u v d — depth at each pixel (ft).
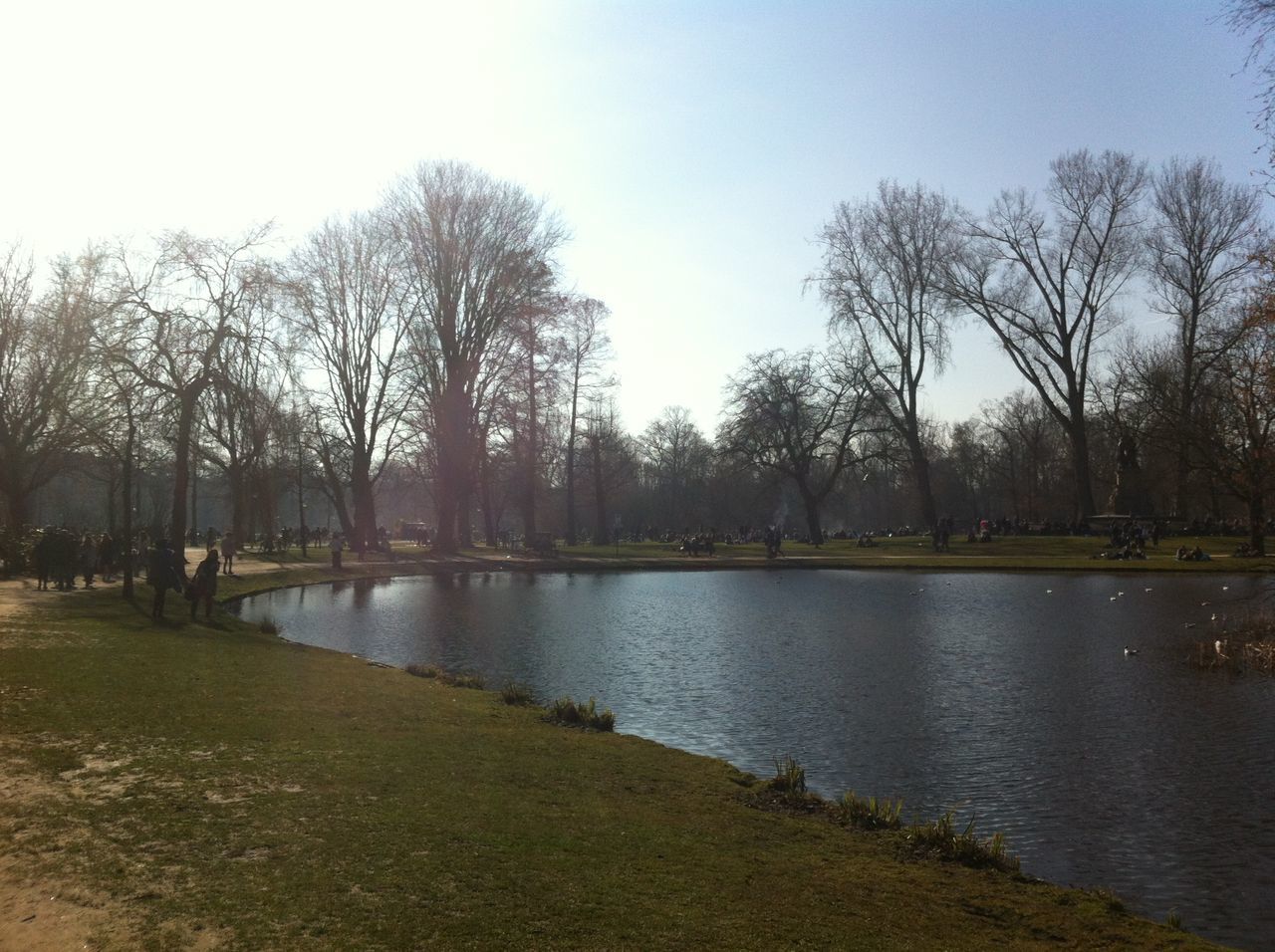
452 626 95.35
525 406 182.50
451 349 174.60
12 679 47.06
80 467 157.48
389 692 52.95
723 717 54.29
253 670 56.49
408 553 205.05
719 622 99.19
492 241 175.42
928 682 64.80
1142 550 181.47
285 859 24.29
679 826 31.22
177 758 34.17
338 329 179.73
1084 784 42.01
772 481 248.52
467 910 21.74
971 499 380.17
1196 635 86.02
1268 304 78.43
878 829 33.81
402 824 27.96
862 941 22.70
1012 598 123.54
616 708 56.65
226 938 19.58
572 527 256.11
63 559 103.19
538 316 174.19
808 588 145.48
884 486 391.65
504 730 44.75
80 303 124.36
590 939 20.81
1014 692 61.31
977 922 25.31
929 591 137.39
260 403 114.32
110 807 28.09
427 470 214.48
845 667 70.95
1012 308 207.10
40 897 21.39
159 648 62.18
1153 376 192.24
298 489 243.60
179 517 104.37
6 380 134.41
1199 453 175.73
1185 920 28.81
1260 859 33.60
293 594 132.57
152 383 102.58
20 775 31.12
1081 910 26.96
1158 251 195.52
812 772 43.57
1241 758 45.96
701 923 22.48
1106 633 88.48
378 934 20.10
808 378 235.20
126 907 20.97
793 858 28.94
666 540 316.19
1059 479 325.62
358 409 184.03
